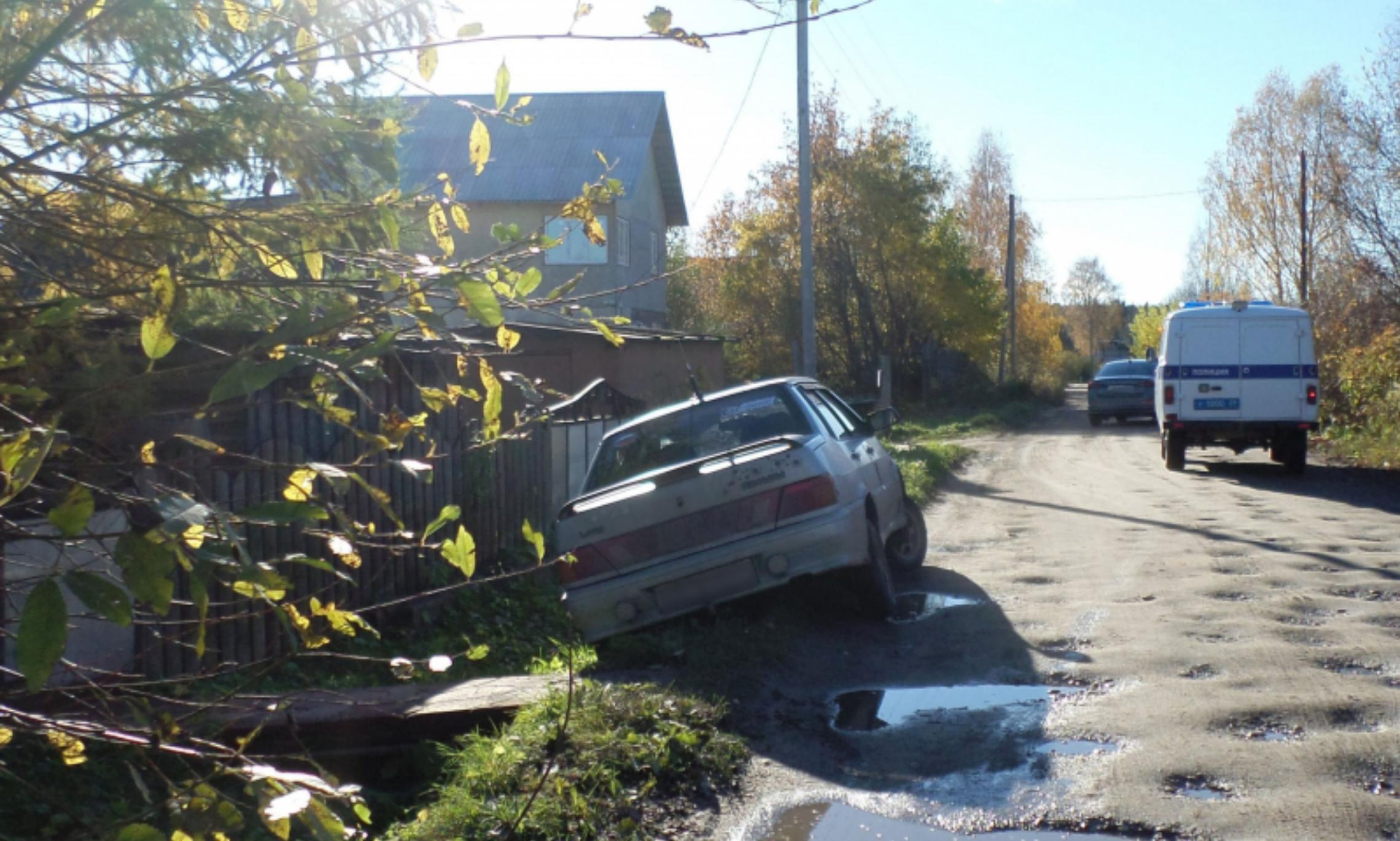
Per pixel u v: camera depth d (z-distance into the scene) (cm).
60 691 227
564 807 407
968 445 2475
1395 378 1997
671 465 723
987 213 5566
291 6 260
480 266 255
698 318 3725
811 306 1827
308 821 195
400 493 741
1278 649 614
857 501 668
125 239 270
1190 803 408
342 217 289
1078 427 3114
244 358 205
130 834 188
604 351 1402
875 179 3344
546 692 523
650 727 481
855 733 510
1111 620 701
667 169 2866
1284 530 1058
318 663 639
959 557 980
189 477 225
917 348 3756
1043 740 484
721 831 405
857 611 739
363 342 236
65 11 252
